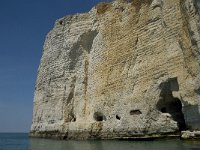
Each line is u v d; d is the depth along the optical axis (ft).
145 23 96.43
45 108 145.38
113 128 101.35
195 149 59.47
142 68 94.53
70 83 133.28
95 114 113.39
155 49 90.63
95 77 118.52
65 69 137.08
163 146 68.49
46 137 139.23
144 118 89.76
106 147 77.87
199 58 69.87
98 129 107.55
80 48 133.08
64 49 139.74
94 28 125.29
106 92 109.40
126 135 95.30
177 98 83.66
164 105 88.17
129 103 96.73
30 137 156.76
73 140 116.47
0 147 115.96
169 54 83.92
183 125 84.48
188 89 75.61
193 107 74.08
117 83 104.78
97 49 120.78
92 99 117.39
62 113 132.36
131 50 101.19
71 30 138.62
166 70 84.43
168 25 84.84
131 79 98.43
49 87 144.87
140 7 100.42
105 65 113.29
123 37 106.32
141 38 97.45
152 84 89.25
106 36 116.06
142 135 89.61
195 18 70.33
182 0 76.95
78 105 125.49
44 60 154.61
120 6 111.24
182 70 78.64
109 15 117.08
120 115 99.96
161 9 88.94
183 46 77.05
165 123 84.33
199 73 70.59
